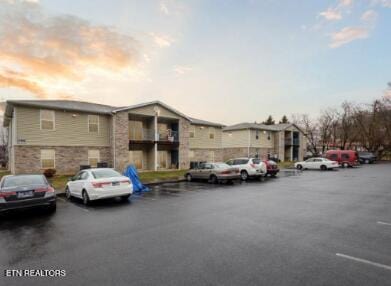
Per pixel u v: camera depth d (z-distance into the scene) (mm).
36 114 17734
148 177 17953
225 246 4754
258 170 17484
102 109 21141
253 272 3635
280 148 41969
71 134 19281
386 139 47188
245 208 8258
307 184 14852
